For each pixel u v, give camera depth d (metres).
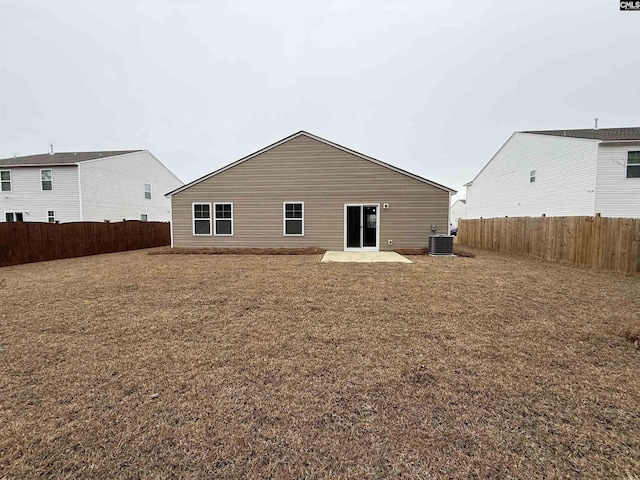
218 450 1.90
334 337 3.73
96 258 12.26
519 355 3.26
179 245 13.81
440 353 3.30
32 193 18.70
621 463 1.79
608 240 8.65
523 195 18.31
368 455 1.86
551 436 2.02
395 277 7.17
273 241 13.36
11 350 3.38
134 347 3.46
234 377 2.80
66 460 1.82
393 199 12.77
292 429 2.09
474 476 1.70
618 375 2.85
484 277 7.22
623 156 13.01
